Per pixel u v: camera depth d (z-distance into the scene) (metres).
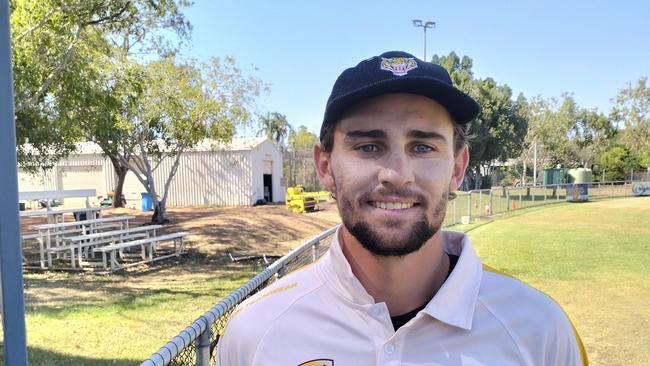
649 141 54.25
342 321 1.24
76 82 9.54
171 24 13.69
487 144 38.53
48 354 5.20
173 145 18.69
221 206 25.44
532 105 56.97
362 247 1.30
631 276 8.91
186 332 1.83
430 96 1.24
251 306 1.40
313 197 23.75
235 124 17.44
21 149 17.27
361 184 1.24
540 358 1.21
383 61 1.23
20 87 8.61
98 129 12.58
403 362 1.16
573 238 13.97
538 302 1.27
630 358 5.01
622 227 16.66
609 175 48.62
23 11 8.28
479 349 1.18
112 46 12.65
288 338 1.26
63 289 8.55
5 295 2.26
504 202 25.20
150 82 14.80
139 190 26.55
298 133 51.84
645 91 54.28
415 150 1.25
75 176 27.92
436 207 1.25
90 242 11.71
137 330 6.14
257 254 12.76
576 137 58.38
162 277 9.93
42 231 12.35
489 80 41.91
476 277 1.27
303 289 1.34
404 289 1.30
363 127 1.24
